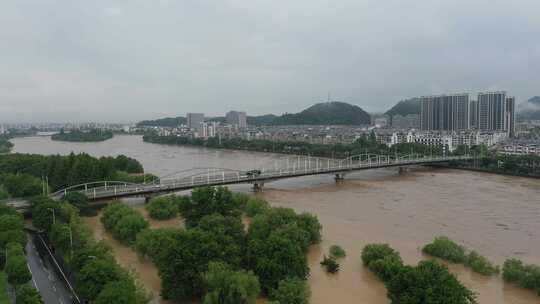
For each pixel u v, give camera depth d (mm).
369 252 106500
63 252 103938
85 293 76500
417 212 165375
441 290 74438
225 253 90062
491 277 100312
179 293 82000
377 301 86875
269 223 119500
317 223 128125
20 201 157000
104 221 137500
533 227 143625
